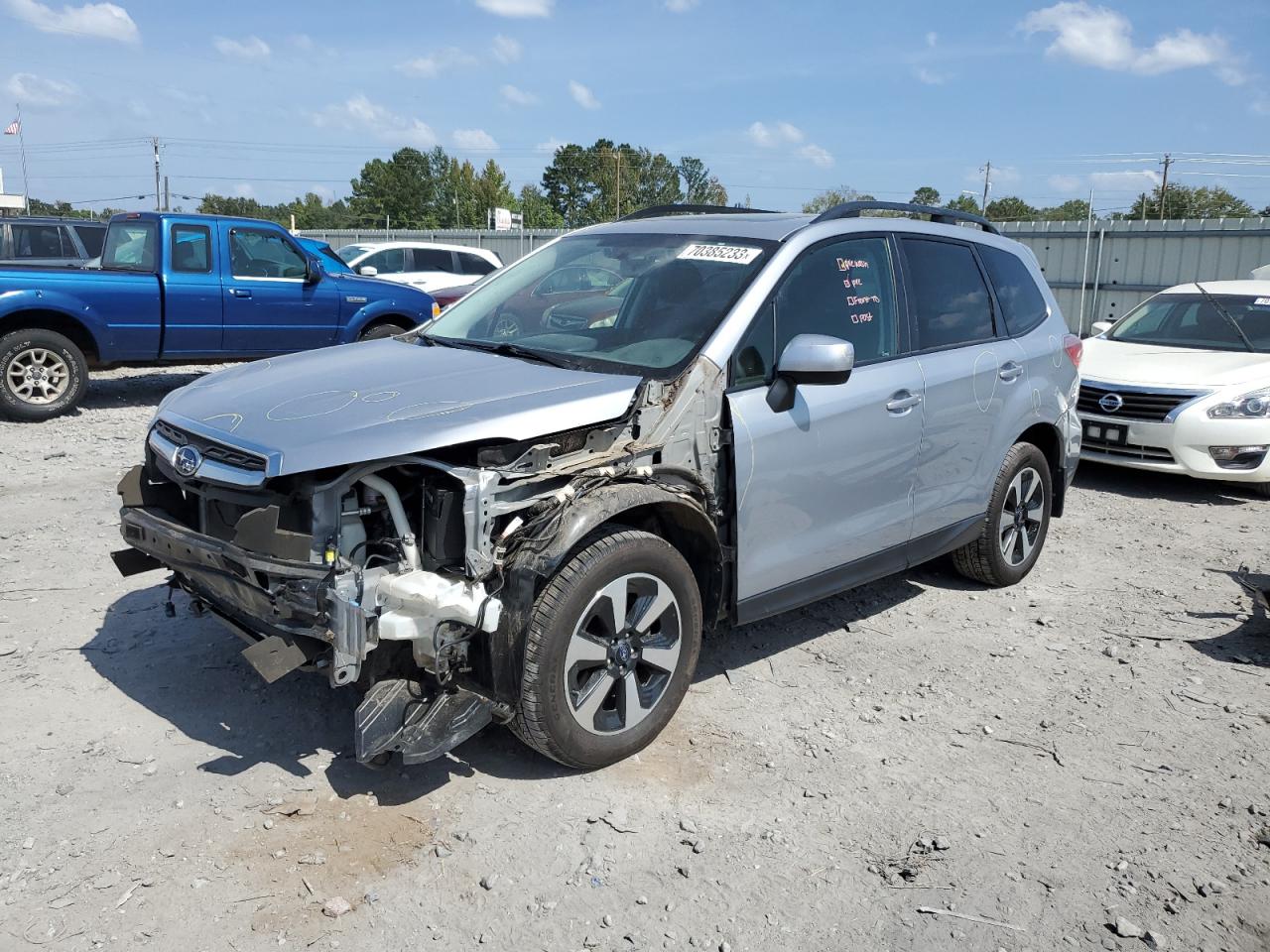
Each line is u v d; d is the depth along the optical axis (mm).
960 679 4555
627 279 4422
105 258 11016
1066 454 5895
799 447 4082
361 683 3348
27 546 5832
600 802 3443
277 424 3352
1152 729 4152
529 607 3273
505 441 3320
